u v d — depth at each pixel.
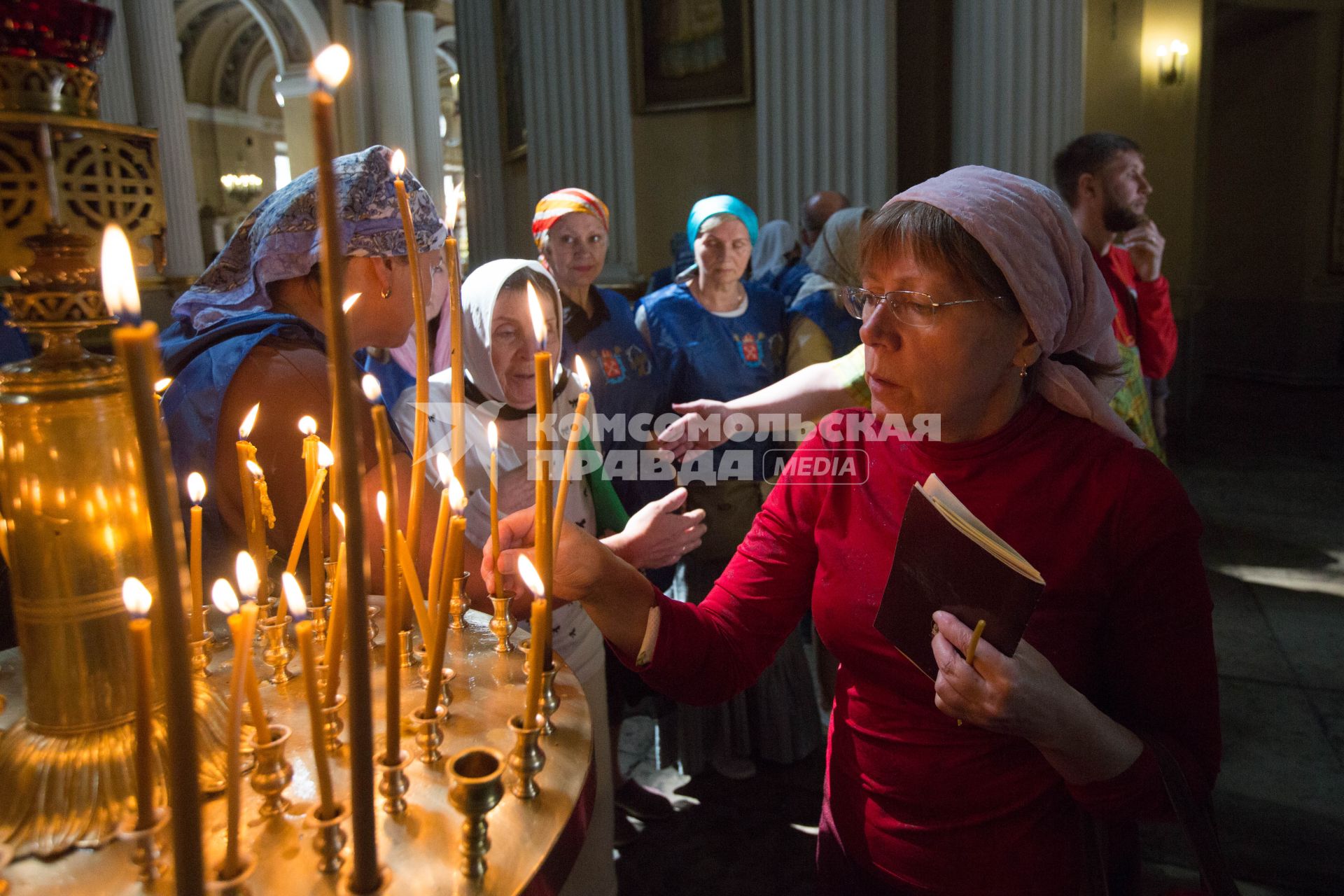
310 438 0.80
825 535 1.00
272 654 0.77
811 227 3.46
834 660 2.42
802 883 1.96
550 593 0.65
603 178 5.33
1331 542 4.11
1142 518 0.84
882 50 4.54
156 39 7.44
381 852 0.54
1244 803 2.17
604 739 1.51
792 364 2.50
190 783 0.34
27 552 0.56
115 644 0.58
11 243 0.53
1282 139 8.59
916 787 0.92
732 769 2.35
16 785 0.56
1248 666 2.89
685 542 1.15
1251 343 9.14
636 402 2.30
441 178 11.64
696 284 2.55
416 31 11.20
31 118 0.51
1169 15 5.88
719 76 4.98
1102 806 0.79
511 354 1.31
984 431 0.91
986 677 0.74
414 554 0.69
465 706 0.73
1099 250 2.20
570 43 5.27
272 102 19.56
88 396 0.56
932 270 0.82
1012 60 4.37
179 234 7.71
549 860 0.55
